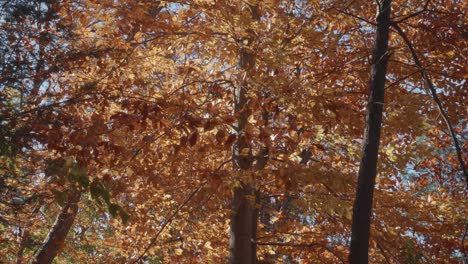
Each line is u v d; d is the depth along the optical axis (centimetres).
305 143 917
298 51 1026
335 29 1014
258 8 992
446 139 1223
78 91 889
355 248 643
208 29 950
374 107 680
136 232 1158
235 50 939
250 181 865
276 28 902
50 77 885
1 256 1208
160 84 1049
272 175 926
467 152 1202
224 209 1089
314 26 982
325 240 1116
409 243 995
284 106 926
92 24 980
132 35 1060
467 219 1069
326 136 985
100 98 877
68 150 789
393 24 701
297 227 1125
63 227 1264
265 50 917
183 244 1188
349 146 972
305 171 841
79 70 952
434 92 530
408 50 938
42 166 916
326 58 1052
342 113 918
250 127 807
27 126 770
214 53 988
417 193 1411
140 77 990
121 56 947
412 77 995
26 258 1245
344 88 1074
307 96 859
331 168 890
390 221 1044
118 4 916
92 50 897
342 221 1084
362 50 1021
